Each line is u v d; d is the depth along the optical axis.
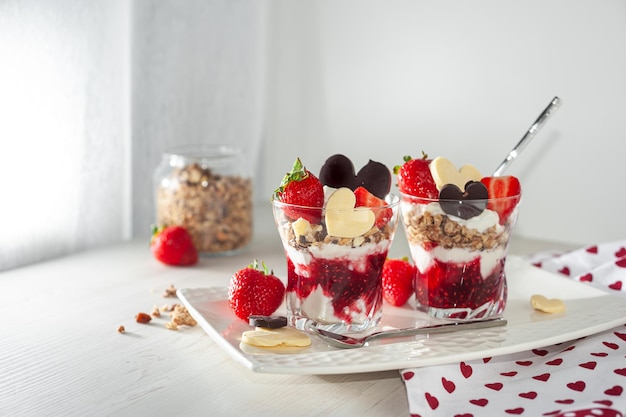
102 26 0.89
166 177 0.89
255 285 0.67
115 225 0.95
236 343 0.63
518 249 0.91
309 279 0.64
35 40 0.83
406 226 0.68
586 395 0.56
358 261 0.64
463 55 0.96
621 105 0.88
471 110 0.97
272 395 0.59
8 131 0.83
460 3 0.95
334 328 0.65
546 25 0.91
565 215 0.94
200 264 0.87
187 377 0.61
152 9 0.95
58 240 0.89
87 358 0.64
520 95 0.94
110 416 0.56
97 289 0.79
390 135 1.03
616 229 0.91
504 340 0.63
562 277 0.77
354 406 0.57
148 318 0.71
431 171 0.67
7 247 0.84
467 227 0.65
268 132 1.14
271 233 0.98
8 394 0.59
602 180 0.91
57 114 0.87
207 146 0.96
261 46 1.09
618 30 0.87
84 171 0.91
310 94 1.09
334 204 0.62
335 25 1.05
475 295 0.67
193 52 1.00
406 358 0.59
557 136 0.93
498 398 0.56
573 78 0.90
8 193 0.84
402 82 1.01
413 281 0.72
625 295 0.75
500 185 0.65
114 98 0.92
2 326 0.70
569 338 0.63
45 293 0.77
